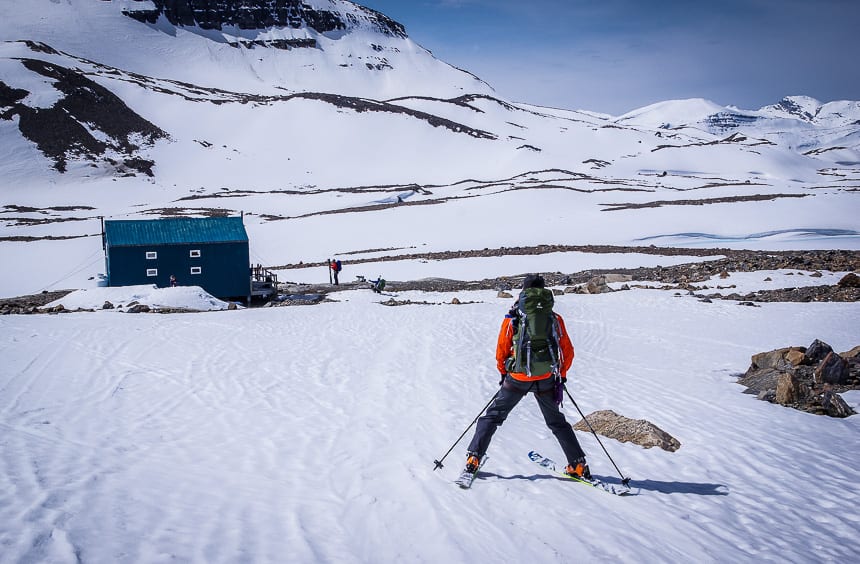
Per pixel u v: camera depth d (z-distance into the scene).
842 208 61.75
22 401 8.45
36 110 155.25
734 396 9.80
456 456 6.39
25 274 45.56
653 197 83.25
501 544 4.34
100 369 10.92
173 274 33.62
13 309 23.91
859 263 29.08
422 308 20.98
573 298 23.25
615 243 53.81
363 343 14.22
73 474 5.35
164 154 158.38
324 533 4.38
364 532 4.43
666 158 188.50
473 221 70.69
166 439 7.00
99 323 16.61
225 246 34.25
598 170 158.75
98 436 6.93
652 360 12.72
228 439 7.07
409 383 10.28
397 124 199.00
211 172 153.38
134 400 8.92
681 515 5.19
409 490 5.33
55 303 25.50
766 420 8.45
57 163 138.50
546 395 5.64
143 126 169.62
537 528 4.66
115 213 101.06
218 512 4.68
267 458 6.31
